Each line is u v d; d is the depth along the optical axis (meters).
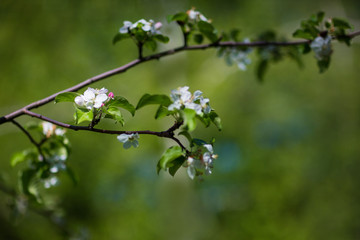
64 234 4.16
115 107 1.74
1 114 9.24
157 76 9.56
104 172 10.26
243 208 9.82
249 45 2.93
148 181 10.27
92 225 9.66
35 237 8.23
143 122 10.26
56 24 9.80
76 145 9.93
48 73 9.96
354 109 11.09
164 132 1.74
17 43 9.51
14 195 3.36
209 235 9.31
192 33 2.77
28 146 9.56
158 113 1.73
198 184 9.83
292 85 11.53
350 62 10.57
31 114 1.93
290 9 10.80
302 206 9.73
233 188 10.27
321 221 9.42
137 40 2.51
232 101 11.45
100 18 9.80
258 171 10.45
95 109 1.72
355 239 9.20
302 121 11.30
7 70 9.52
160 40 2.51
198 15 2.69
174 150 1.67
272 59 3.55
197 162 1.71
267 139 11.12
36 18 9.51
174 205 8.82
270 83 11.51
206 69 10.30
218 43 2.84
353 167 10.23
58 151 2.57
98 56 10.00
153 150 10.36
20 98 9.80
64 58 10.01
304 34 2.82
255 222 9.29
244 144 11.20
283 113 11.34
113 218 9.91
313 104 11.49
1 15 9.03
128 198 10.10
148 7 9.46
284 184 9.92
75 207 9.77
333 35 2.82
